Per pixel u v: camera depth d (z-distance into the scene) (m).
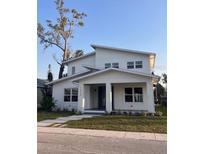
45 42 26.25
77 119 12.01
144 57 16.56
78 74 17.64
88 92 16.61
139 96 15.73
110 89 14.40
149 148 5.70
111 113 14.22
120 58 17.19
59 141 6.64
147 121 10.73
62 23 26.31
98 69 17.55
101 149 5.58
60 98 17.95
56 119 12.13
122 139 7.00
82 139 7.00
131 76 14.03
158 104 22.95
